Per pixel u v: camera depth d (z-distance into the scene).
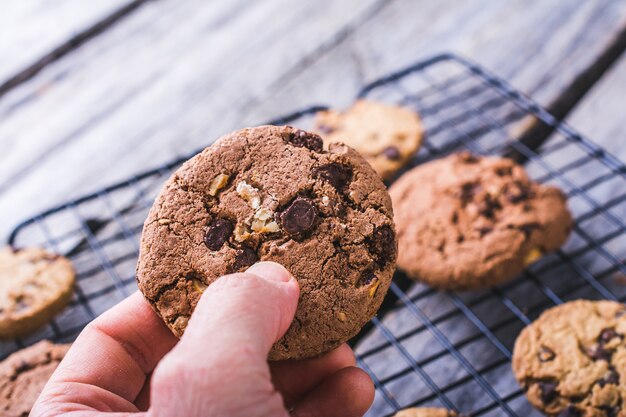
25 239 0.43
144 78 0.51
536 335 0.35
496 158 0.41
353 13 0.53
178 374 0.22
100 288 0.40
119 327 0.29
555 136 0.45
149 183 0.44
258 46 0.52
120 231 0.43
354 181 0.27
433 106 0.46
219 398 0.22
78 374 0.28
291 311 0.25
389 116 0.44
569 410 0.33
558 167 0.43
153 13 0.54
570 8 0.50
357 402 0.29
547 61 0.48
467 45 0.50
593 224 0.40
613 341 0.34
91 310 0.39
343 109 0.48
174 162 0.42
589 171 0.42
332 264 0.26
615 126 0.44
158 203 0.27
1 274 0.39
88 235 0.42
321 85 0.49
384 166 0.42
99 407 0.27
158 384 0.22
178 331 0.26
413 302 0.38
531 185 0.39
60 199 0.45
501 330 0.37
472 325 0.37
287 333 0.26
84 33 0.53
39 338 0.39
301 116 0.45
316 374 0.30
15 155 0.47
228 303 0.23
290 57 0.51
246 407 0.22
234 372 0.22
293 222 0.26
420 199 0.40
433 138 0.45
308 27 0.52
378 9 0.53
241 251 0.26
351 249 0.26
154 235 0.26
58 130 0.48
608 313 0.35
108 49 0.53
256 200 0.26
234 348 0.22
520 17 0.51
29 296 0.38
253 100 0.49
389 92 0.48
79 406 0.26
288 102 0.48
